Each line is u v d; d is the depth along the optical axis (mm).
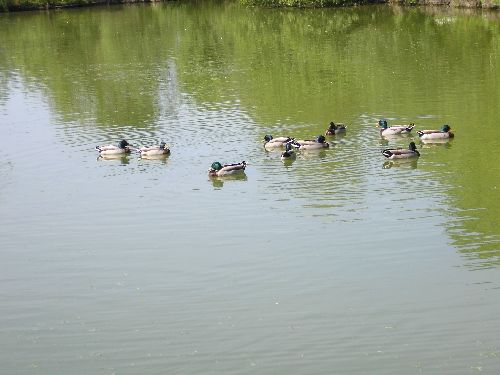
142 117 48438
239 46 73438
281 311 24406
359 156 38844
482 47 64875
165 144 40750
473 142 40031
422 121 44188
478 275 26016
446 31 74125
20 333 23922
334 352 22172
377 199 33031
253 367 21703
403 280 25953
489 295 24703
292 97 51719
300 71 60062
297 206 32719
